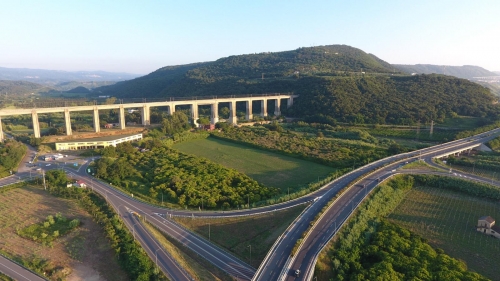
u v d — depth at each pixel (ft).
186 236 291.79
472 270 254.27
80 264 256.11
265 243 281.95
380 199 354.95
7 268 248.11
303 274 224.33
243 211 328.49
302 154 530.68
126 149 536.01
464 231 310.04
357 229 292.81
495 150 575.38
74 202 356.38
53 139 598.75
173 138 643.45
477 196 380.37
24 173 440.04
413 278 230.07
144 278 228.02
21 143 557.33
